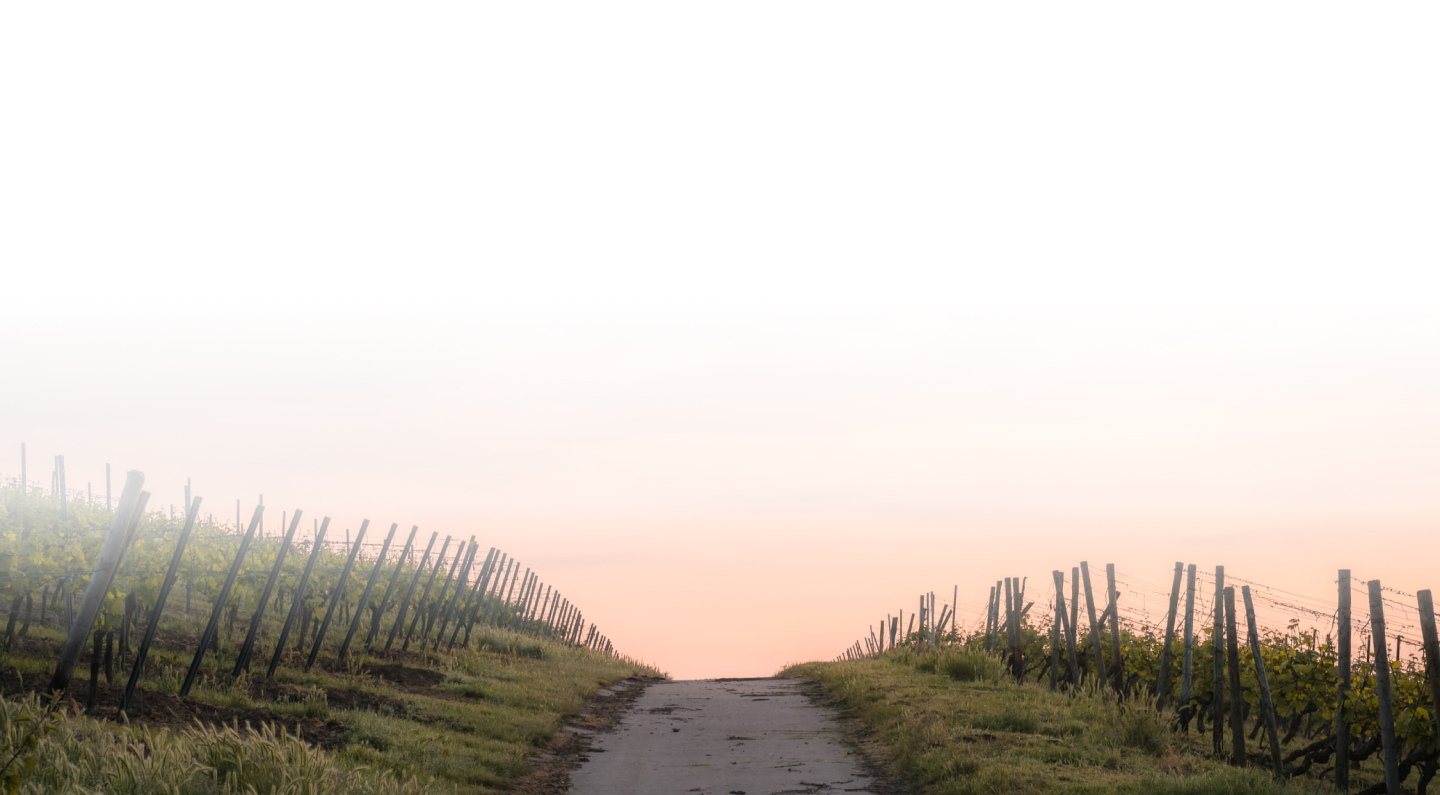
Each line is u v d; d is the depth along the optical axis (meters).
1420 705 19.00
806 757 18.03
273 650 23.17
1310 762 20.94
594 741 20.39
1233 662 18.81
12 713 8.99
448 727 18.36
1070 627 26.03
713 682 36.91
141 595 17.28
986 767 14.22
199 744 11.11
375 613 27.80
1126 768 14.73
